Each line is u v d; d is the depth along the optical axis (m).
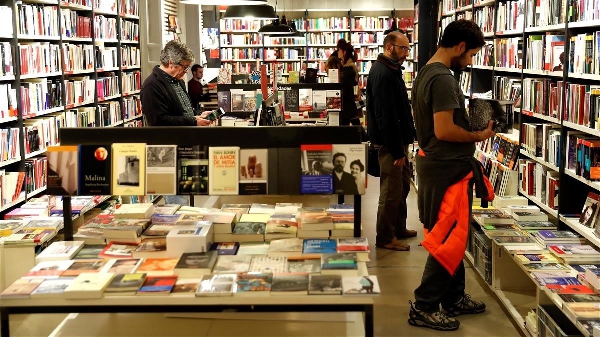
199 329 2.71
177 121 4.91
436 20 10.48
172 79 5.09
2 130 5.20
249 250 2.79
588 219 4.24
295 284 2.38
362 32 15.10
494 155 6.29
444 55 3.72
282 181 2.82
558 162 4.62
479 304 4.15
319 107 8.19
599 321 2.95
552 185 4.74
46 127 6.17
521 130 5.56
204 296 2.34
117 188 2.85
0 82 5.58
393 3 14.86
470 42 3.65
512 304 4.12
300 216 2.96
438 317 3.88
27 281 2.44
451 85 3.56
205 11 13.77
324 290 2.33
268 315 2.81
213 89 11.13
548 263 3.80
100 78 8.30
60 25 6.68
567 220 4.42
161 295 2.35
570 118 4.41
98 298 2.35
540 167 5.02
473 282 4.76
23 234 4.06
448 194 3.68
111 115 8.54
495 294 4.39
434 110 3.58
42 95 6.14
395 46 5.05
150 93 4.87
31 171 5.79
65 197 2.90
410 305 4.16
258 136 2.82
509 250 4.09
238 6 7.55
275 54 15.40
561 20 4.62
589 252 3.89
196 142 2.84
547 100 4.91
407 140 5.31
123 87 9.26
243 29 15.32
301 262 2.63
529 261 3.85
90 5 7.79
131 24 9.90
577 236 4.21
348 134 2.81
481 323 3.98
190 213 3.06
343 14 15.32
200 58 13.16
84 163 2.86
